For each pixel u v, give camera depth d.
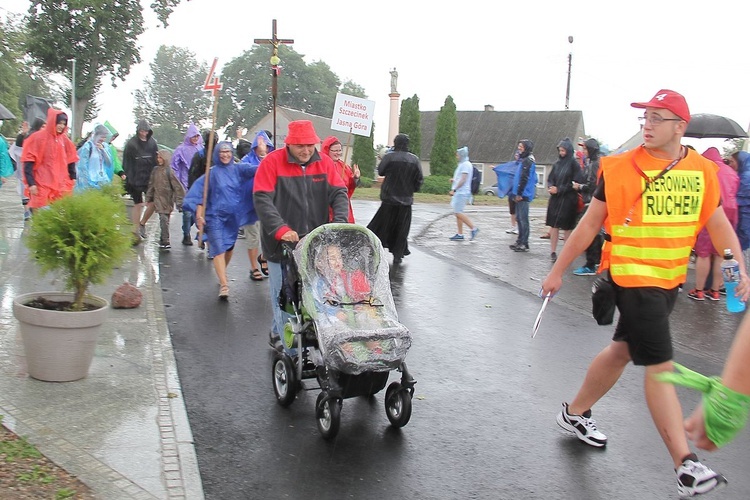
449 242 15.02
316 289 5.03
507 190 16.83
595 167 12.64
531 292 10.28
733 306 4.53
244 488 4.27
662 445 5.19
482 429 5.32
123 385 5.62
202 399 5.61
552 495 4.39
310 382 6.14
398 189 11.72
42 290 8.05
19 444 4.42
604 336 8.02
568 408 5.19
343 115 10.55
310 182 5.85
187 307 8.41
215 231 8.86
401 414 5.12
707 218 4.55
